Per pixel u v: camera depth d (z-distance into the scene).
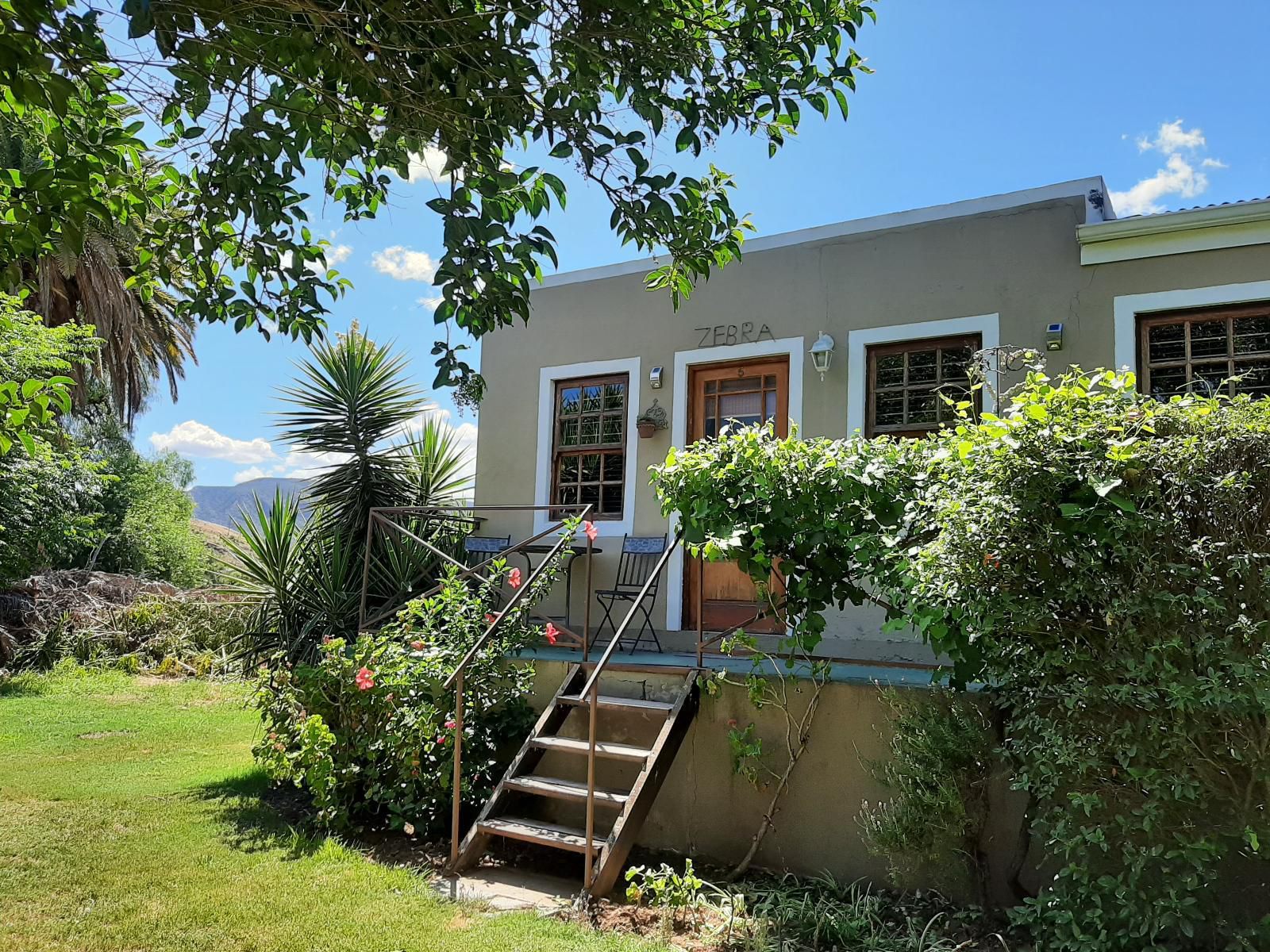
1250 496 3.02
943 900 4.11
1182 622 3.06
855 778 4.50
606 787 5.27
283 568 8.33
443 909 4.02
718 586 6.96
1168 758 3.09
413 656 5.46
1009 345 6.20
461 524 8.26
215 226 3.51
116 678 11.98
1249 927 3.12
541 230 3.10
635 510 7.45
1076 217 6.12
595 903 4.13
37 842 4.87
